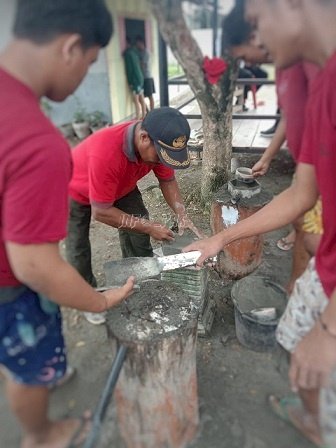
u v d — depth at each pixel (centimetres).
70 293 109
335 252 121
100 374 133
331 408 110
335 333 104
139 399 133
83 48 93
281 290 186
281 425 125
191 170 273
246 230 161
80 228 215
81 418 115
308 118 101
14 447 110
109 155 198
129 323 148
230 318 220
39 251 96
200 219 263
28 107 90
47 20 86
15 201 90
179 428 131
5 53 93
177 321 148
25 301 119
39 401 116
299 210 142
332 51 87
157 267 179
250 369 156
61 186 94
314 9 83
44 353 122
